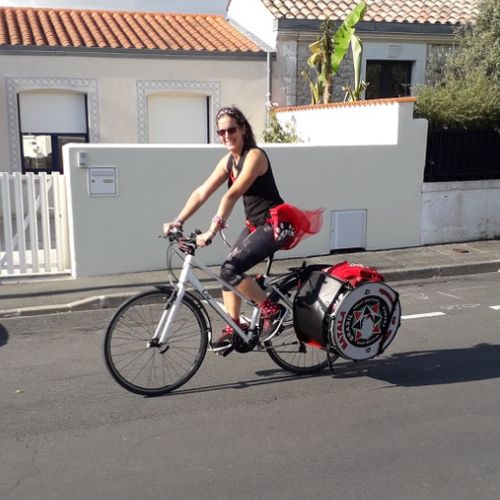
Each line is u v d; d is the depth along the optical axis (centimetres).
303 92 1430
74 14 1494
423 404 460
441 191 1024
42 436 411
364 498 338
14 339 617
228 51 1363
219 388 488
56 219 838
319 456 385
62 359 558
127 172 821
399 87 1521
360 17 1227
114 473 365
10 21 1382
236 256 462
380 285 475
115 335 461
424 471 366
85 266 825
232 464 375
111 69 1306
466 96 1030
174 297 465
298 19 1383
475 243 1045
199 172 856
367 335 477
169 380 480
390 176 981
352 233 970
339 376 514
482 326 650
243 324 484
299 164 914
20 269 831
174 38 1408
